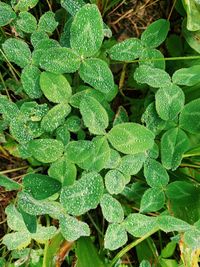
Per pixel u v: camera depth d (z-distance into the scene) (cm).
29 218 18
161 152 19
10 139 21
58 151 18
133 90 23
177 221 19
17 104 21
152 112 20
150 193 19
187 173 22
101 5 22
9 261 21
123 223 18
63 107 18
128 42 20
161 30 20
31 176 17
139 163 19
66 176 18
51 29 20
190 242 19
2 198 22
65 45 20
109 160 19
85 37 17
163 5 23
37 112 19
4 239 19
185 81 19
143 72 19
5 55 21
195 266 21
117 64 22
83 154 18
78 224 18
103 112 18
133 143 18
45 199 18
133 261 23
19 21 19
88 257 20
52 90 18
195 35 22
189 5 20
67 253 21
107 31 20
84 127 20
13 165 22
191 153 20
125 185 21
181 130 19
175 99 19
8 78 22
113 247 18
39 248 22
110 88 18
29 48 20
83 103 18
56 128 19
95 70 18
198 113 19
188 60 22
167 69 22
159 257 22
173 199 20
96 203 17
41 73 18
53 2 22
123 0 23
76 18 17
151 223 19
